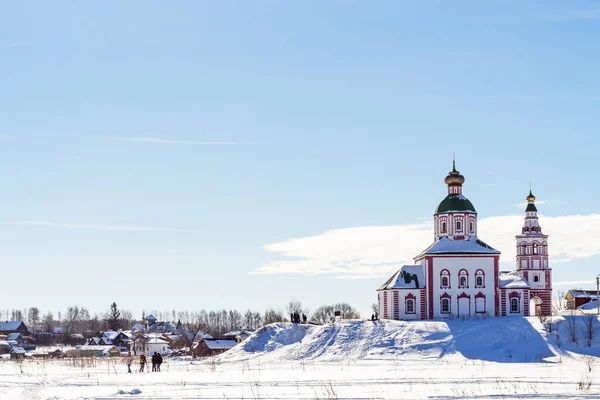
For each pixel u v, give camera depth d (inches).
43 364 4490.7
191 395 2423.7
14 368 4025.6
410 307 5457.7
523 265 6082.7
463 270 5467.5
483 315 5428.2
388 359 4483.3
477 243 5585.6
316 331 5098.4
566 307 7854.3
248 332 7800.2
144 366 4037.9
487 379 2874.0
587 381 2741.1
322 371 3508.9
